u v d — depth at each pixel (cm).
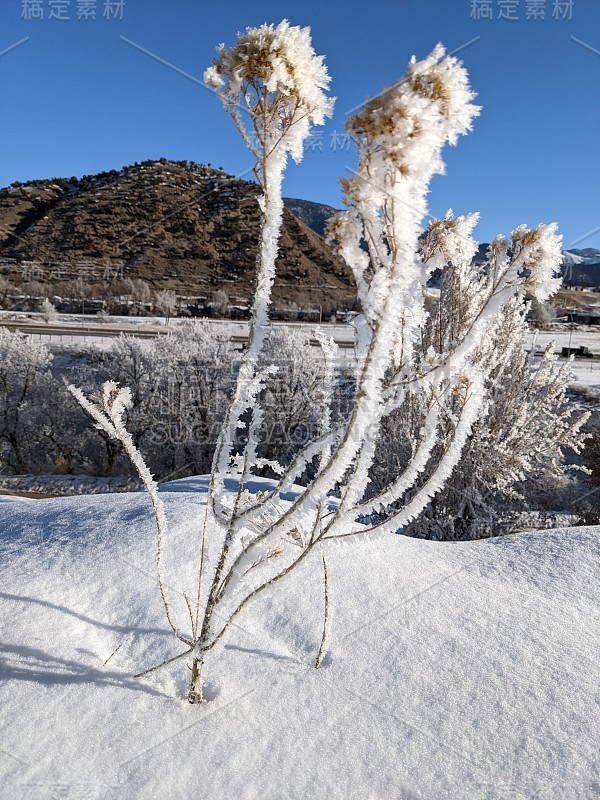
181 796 133
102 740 147
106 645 192
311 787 138
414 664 186
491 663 189
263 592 144
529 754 150
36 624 194
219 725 155
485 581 264
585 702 171
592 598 254
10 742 144
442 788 138
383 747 151
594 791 138
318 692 171
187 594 221
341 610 216
